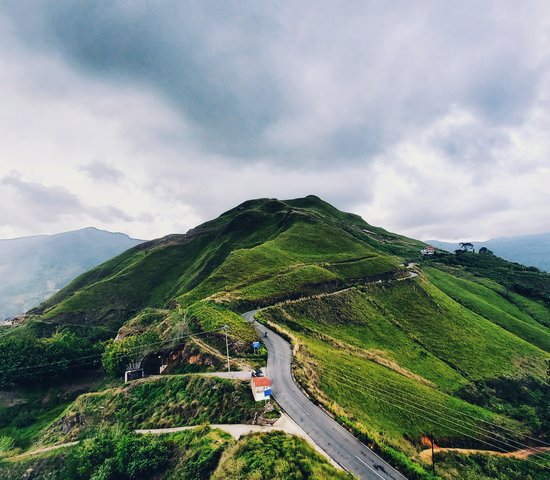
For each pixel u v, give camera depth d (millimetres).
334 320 95500
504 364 94500
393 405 58094
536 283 180875
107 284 172375
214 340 70812
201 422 47750
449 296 142875
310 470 32062
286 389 51688
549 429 69125
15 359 91125
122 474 41938
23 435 72312
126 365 77000
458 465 48719
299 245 155125
